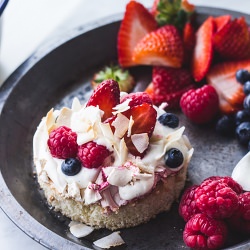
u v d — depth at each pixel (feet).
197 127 1.74
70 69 1.88
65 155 1.49
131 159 1.50
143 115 1.50
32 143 1.71
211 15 1.91
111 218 1.50
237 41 1.80
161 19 1.87
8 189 1.52
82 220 1.53
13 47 2.00
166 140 1.54
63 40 1.86
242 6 2.04
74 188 1.48
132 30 1.87
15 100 1.73
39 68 1.81
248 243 1.40
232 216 1.45
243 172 1.56
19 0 2.15
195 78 1.82
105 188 1.47
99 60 1.92
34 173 1.65
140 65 1.89
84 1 2.13
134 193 1.47
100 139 1.49
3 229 1.55
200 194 1.43
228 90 1.77
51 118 1.56
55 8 2.13
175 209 1.56
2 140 1.65
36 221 1.46
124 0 2.12
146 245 1.50
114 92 1.53
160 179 1.51
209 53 1.80
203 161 1.66
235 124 1.72
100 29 1.89
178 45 1.81
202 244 1.42
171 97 1.78
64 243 1.42
